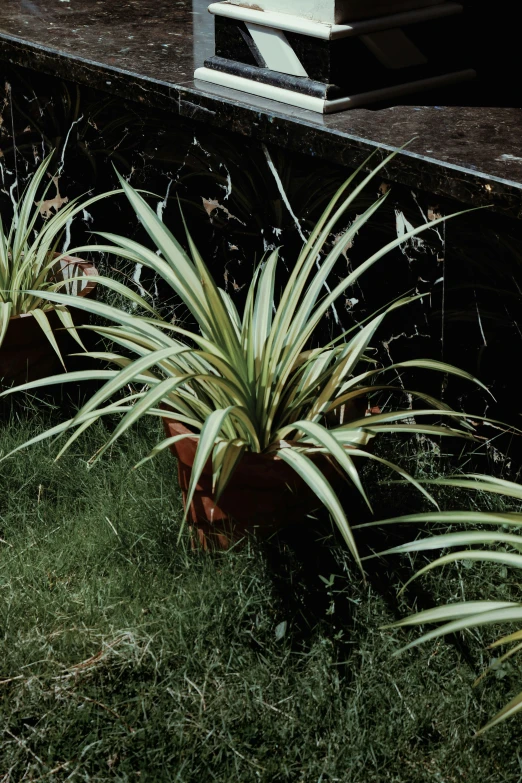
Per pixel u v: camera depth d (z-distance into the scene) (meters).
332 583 2.34
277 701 2.20
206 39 3.89
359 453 2.28
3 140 4.22
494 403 2.81
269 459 2.32
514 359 2.71
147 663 2.27
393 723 2.13
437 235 2.74
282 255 3.23
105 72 3.52
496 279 2.66
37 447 2.95
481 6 3.25
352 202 2.93
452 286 2.77
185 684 2.23
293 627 2.35
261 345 2.53
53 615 2.40
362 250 2.97
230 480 2.37
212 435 2.15
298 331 2.50
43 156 4.04
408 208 2.79
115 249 2.62
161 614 2.39
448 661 2.26
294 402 2.47
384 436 2.91
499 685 2.21
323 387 2.57
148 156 3.55
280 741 2.12
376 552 2.50
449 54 3.28
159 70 3.47
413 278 2.86
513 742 2.10
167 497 2.70
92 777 2.05
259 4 3.13
